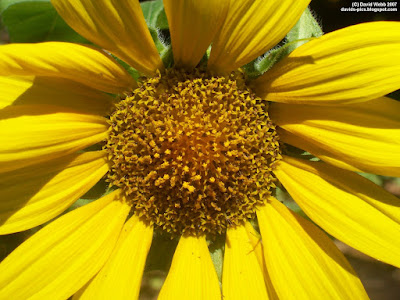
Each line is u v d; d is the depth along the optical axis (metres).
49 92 0.12
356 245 0.12
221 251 0.13
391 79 0.11
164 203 0.13
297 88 0.12
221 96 0.12
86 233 0.12
